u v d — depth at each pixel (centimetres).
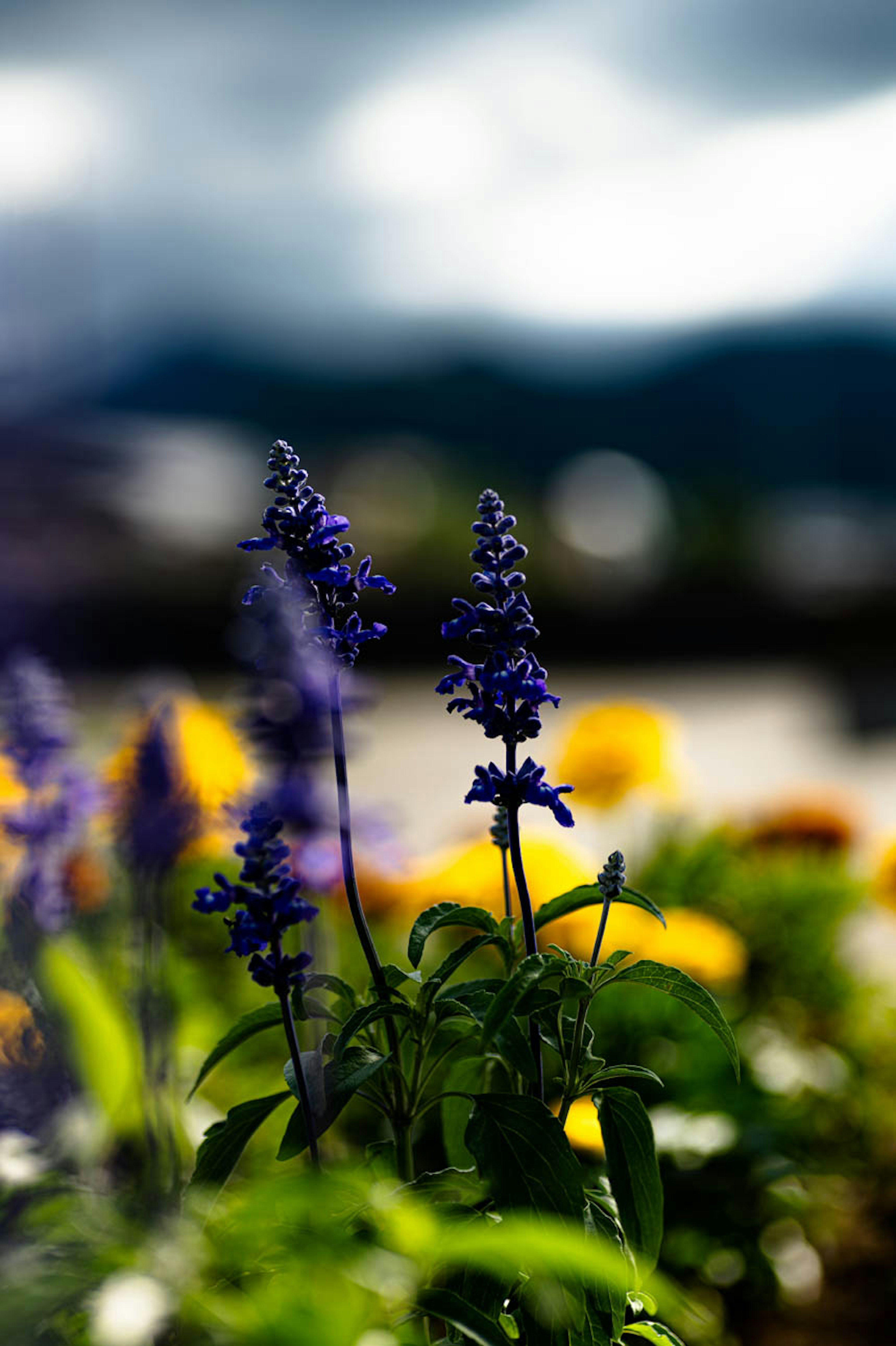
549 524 1175
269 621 78
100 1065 92
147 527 988
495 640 81
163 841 97
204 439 1309
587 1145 99
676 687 818
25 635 295
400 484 1202
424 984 79
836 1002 170
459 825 188
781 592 1108
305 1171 80
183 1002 116
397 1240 74
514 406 5191
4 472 870
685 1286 122
